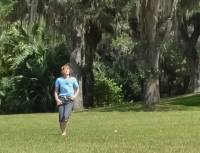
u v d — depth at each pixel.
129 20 62.47
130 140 23.36
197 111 47.03
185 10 54.75
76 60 60.00
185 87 84.06
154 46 52.34
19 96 72.44
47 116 45.28
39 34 72.56
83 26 58.44
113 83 76.44
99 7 55.28
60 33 56.41
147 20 51.06
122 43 74.00
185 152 19.02
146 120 36.56
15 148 21.14
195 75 74.38
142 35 52.59
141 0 50.47
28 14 55.66
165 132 27.05
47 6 53.91
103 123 34.66
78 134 26.72
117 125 32.59
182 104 54.91
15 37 73.25
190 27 74.19
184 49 74.38
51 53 72.31
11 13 57.84
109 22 61.16
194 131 27.45
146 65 53.56
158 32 51.72
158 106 52.62
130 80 80.00
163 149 19.89
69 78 25.77
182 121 34.75
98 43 68.25
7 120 40.50
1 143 23.16
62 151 19.84
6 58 73.25
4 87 72.81
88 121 37.00
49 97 71.75
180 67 83.31
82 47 61.28
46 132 28.47
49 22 54.75
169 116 40.31
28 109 72.25
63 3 53.62
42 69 71.94
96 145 21.55
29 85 72.31
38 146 21.67
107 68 78.31
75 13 54.81
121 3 57.09
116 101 76.31
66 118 25.84
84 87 67.31
